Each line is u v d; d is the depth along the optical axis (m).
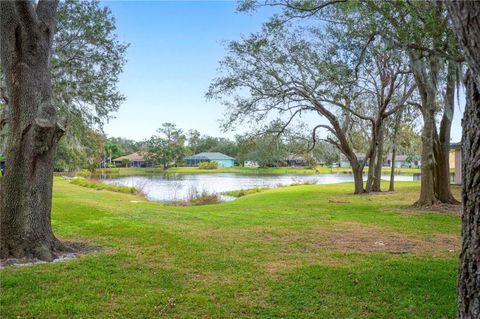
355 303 4.07
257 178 45.09
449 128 13.60
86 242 7.12
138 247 6.71
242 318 3.71
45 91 6.12
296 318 3.71
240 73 17.45
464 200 2.23
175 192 26.33
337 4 12.78
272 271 5.27
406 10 9.35
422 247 6.83
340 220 10.25
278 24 14.09
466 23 1.68
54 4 6.35
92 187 27.14
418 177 33.59
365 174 46.06
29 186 5.91
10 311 3.75
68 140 20.08
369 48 11.18
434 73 11.53
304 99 18.05
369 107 21.06
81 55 14.16
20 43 5.89
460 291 2.27
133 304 4.02
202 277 5.01
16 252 5.74
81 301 4.05
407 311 3.83
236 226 9.09
